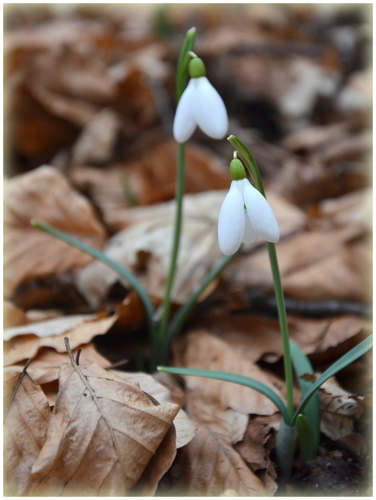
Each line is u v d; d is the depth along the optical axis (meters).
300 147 0.63
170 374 0.34
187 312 0.35
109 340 0.36
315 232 0.46
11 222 0.45
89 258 0.43
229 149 0.62
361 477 0.28
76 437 0.26
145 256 0.41
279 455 0.28
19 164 0.62
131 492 0.26
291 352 0.31
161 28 0.81
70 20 0.98
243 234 0.25
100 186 0.56
